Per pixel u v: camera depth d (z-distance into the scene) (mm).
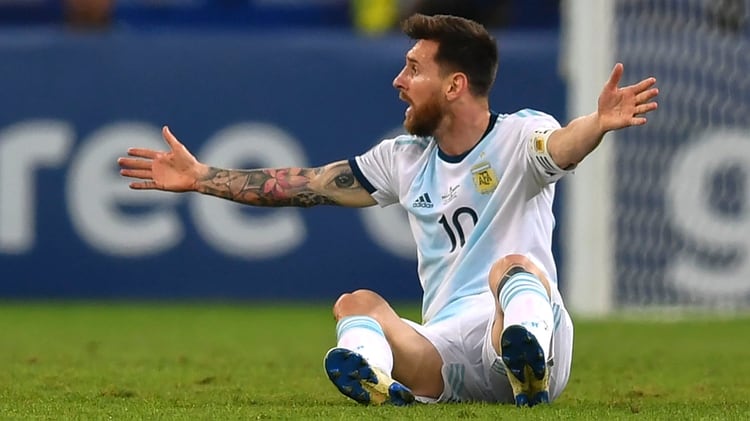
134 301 33406
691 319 29922
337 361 12391
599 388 16391
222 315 30672
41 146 33281
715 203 31797
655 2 31672
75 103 33219
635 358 21297
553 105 32781
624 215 32000
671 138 31922
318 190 14359
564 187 32938
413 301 33188
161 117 33156
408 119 13609
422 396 13219
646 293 32000
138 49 33156
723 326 28234
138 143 33125
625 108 12430
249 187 14414
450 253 13461
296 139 33094
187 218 33312
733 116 31828
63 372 18219
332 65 33125
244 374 18156
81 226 33375
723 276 31828
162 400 14289
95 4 37250
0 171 33312
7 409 13164
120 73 33156
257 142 33125
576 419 11914
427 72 13398
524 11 37625
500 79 32812
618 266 32031
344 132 33156
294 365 19750
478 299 13188
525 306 12109
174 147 14469
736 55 31891
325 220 33281
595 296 30422
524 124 13273
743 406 13695
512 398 13211
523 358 12008
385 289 33219
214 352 22266
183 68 33125
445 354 13078
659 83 31703
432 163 13719
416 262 33188
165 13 38125
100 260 33406
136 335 25984
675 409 13227
